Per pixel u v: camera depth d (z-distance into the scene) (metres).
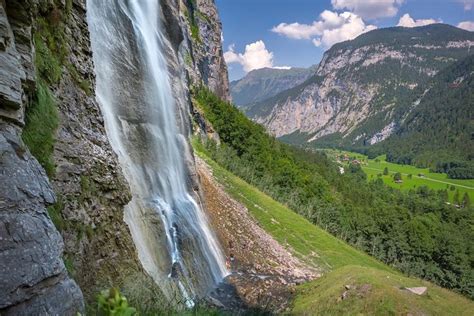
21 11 10.20
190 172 40.84
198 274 31.23
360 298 31.75
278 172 103.25
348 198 128.38
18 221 6.25
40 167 7.71
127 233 16.78
